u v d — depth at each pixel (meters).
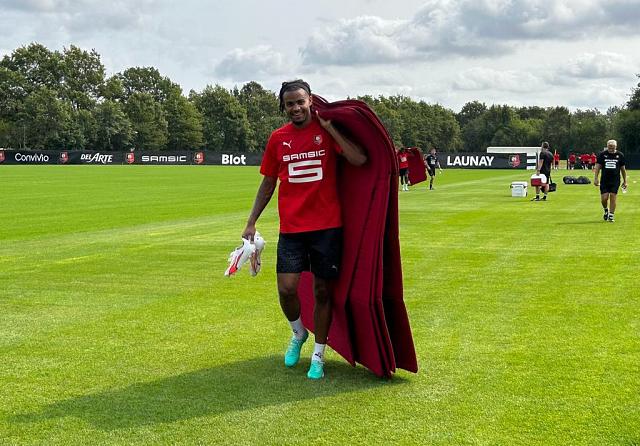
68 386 5.05
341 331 5.50
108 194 27.00
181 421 4.39
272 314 7.24
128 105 103.25
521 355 5.71
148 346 6.07
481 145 134.38
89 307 7.60
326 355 5.91
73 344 6.14
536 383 5.03
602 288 8.42
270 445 4.03
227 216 18.27
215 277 9.37
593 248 11.86
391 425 4.30
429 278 9.16
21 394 4.90
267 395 4.86
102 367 5.49
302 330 5.52
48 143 91.81
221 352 5.90
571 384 5.00
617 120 86.44
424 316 7.07
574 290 8.31
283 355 5.83
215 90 112.38
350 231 5.20
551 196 25.67
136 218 17.80
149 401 4.75
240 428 4.27
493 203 22.33
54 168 59.56
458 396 4.80
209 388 5.00
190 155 75.12
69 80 107.44
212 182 36.75
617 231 14.35
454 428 4.25
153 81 123.12
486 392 4.87
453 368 5.41
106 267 10.20
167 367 5.49
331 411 4.54
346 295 5.23
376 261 5.02
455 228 15.01
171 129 107.19
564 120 121.00
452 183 37.12
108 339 6.30
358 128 4.95
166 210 20.14
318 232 5.20
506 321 6.84
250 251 5.41
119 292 8.40
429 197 25.36
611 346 5.94
